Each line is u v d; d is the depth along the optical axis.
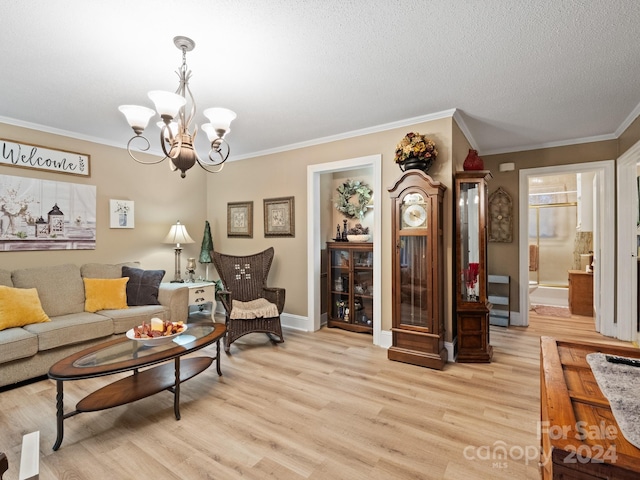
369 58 2.21
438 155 3.19
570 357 1.27
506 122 3.45
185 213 4.84
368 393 2.48
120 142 4.05
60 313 3.16
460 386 2.59
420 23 1.84
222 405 2.31
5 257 3.19
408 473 1.65
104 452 1.81
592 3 1.67
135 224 4.25
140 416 2.18
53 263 3.51
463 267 3.19
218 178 5.03
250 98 2.83
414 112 3.16
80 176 3.74
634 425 0.78
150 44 2.03
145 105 2.95
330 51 2.12
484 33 1.94
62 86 2.58
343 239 4.37
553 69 2.34
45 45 2.03
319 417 2.16
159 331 2.29
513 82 2.54
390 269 3.51
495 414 2.18
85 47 2.06
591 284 5.01
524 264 4.43
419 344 3.04
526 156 4.39
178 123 2.09
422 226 3.06
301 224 4.21
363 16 1.78
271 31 1.91
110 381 2.70
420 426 2.05
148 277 3.72
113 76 2.43
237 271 3.97
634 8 1.70
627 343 3.67
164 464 1.71
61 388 1.84
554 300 6.18
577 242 6.32
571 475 0.70
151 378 2.44
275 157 4.41
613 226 3.87
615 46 2.06
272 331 3.57
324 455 1.79
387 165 3.52
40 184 3.41
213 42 2.02
